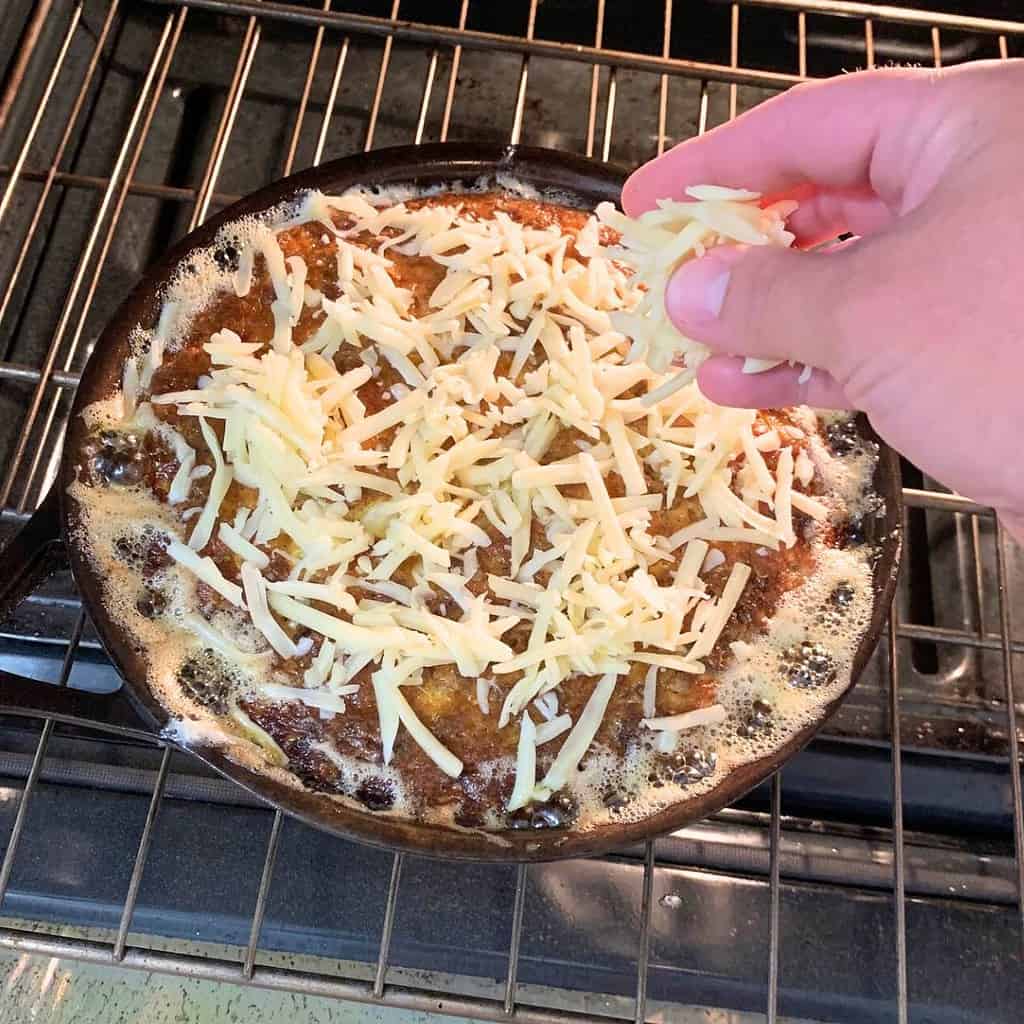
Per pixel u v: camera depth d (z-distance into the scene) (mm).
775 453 380
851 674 354
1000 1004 404
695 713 351
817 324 282
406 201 409
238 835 421
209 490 367
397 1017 449
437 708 355
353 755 353
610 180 405
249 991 450
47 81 529
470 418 365
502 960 409
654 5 575
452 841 335
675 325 310
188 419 372
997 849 434
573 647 343
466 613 352
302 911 411
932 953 410
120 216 536
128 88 569
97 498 365
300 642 357
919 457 300
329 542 349
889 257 278
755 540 365
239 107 574
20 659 441
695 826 432
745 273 291
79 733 435
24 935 374
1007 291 267
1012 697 412
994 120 292
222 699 354
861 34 580
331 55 586
